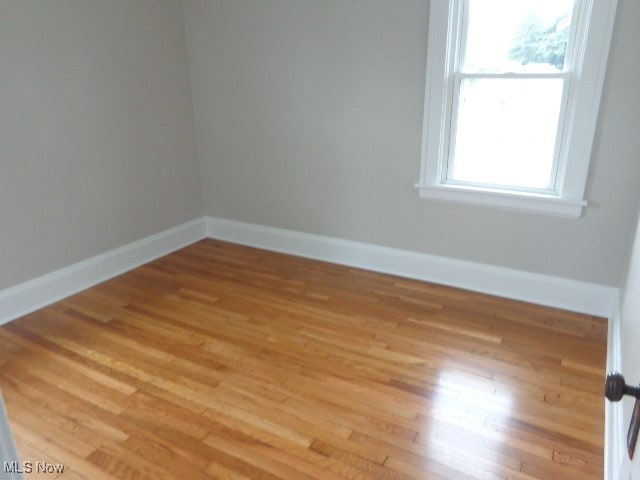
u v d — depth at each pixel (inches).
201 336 99.7
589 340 97.3
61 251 116.1
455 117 111.2
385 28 111.5
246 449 70.1
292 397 81.1
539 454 68.8
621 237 100.8
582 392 81.7
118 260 130.3
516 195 107.0
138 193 133.6
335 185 130.9
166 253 144.9
